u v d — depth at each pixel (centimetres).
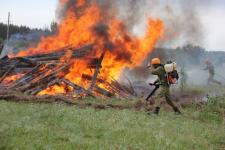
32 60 2433
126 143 1092
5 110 1486
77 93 2297
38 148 966
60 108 1612
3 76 2348
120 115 1554
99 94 2425
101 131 1223
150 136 1202
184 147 1110
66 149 978
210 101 1977
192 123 1541
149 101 1989
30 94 2164
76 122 1323
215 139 1251
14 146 965
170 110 1875
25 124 1224
